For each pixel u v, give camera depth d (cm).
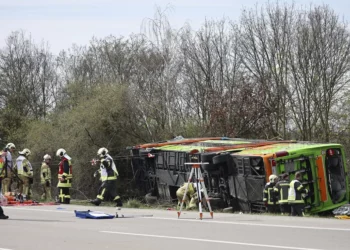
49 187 2984
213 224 1612
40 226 1580
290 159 2278
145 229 1500
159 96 4322
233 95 4116
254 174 2314
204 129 4128
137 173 3216
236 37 4825
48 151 4025
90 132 3981
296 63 4609
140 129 4188
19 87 5912
